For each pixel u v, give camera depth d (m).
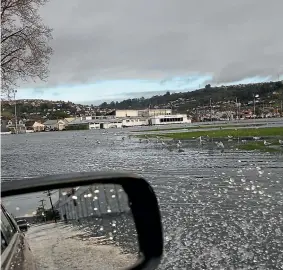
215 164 21.34
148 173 19.22
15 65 30.73
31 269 2.94
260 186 13.75
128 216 2.83
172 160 25.39
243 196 12.28
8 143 82.06
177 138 55.06
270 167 18.62
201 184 14.96
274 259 6.89
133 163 25.08
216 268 6.50
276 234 8.23
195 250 7.45
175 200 12.20
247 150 29.28
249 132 54.03
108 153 36.91
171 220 9.71
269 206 10.76
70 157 34.75
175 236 8.37
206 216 9.89
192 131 77.06
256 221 9.31
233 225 9.03
